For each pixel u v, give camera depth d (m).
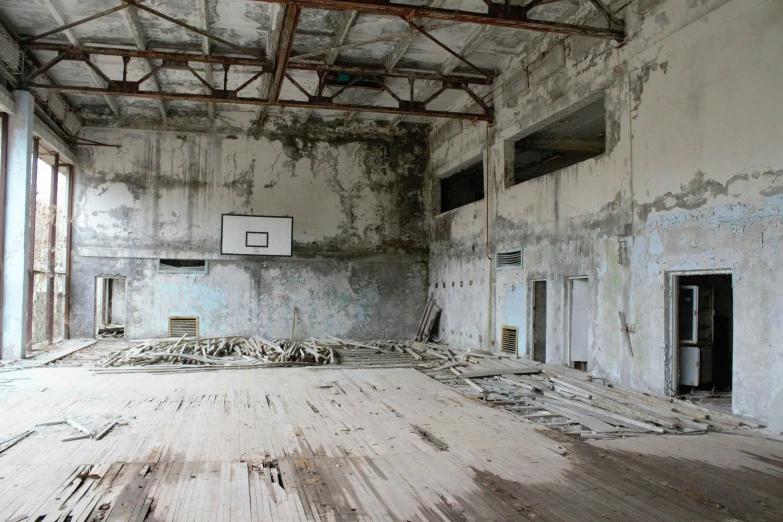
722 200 5.95
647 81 7.05
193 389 7.25
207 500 3.45
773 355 5.35
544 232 9.43
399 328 14.36
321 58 10.30
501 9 6.67
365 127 14.41
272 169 13.88
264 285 13.68
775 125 5.36
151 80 11.42
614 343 7.62
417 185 14.67
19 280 9.61
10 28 8.98
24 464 4.10
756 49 5.57
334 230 14.14
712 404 6.43
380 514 3.29
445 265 13.62
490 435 5.11
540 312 9.88
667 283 6.75
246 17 8.87
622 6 7.48
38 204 12.83
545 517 3.28
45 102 10.85
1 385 7.29
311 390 7.32
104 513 3.23
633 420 5.63
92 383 7.57
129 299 13.09
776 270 5.33
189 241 13.39
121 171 13.19
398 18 8.73
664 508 3.43
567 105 8.66
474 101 11.91
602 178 7.94
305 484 3.77
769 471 4.12
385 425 5.45
